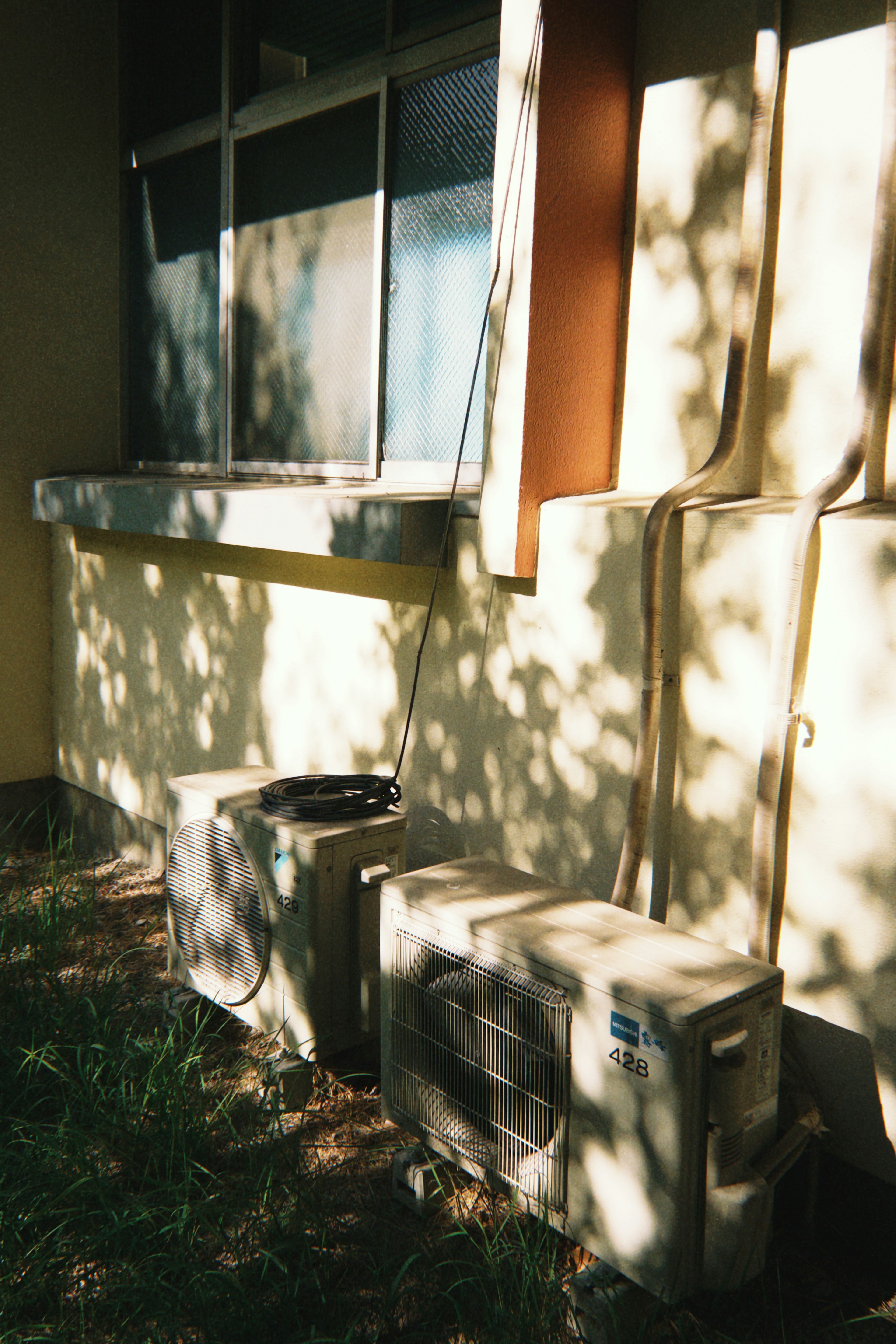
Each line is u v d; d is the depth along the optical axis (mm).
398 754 3791
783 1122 2523
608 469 3311
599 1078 2271
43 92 5348
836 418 2684
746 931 2732
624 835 2926
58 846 5434
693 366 3025
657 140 3072
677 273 3047
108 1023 3350
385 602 3785
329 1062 3396
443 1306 2381
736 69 2842
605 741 3023
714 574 2723
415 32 3910
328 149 4418
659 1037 2131
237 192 4918
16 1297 2332
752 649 2656
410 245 4066
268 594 4348
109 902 4863
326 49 4422
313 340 4613
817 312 2697
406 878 2850
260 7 4758
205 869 3469
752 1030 2229
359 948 3115
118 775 5438
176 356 5508
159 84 5438
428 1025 2713
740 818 2721
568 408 3156
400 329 4148
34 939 4105
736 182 2867
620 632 2949
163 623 4992
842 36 2580
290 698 4281
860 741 2439
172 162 5402
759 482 2871
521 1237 2438
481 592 3396
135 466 5871
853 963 2502
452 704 3547
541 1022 2400
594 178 3084
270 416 4898
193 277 5328
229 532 4012
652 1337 2332
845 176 2609
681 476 3088
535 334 3021
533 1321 2254
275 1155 2830
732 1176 2154
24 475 5586
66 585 5684
